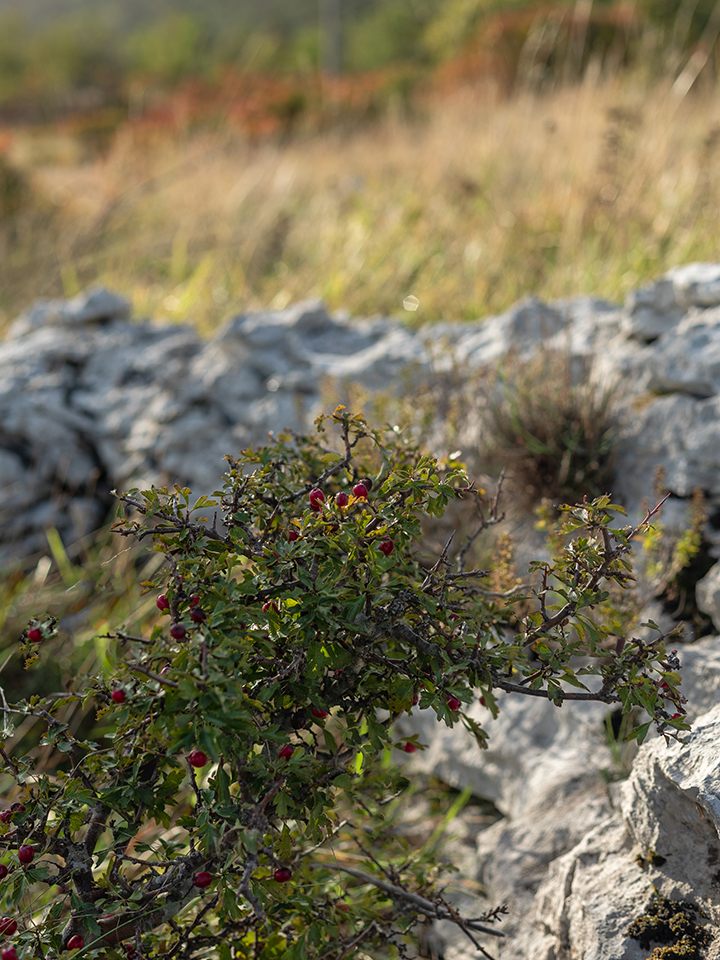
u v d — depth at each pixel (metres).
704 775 1.64
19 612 3.51
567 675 1.57
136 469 4.10
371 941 1.86
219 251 6.59
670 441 2.88
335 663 1.52
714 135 4.67
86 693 1.54
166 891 1.51
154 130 9.38
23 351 4.64
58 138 11.21
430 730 2.89
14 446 4.43
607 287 4.38
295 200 7.68
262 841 1.54
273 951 1.65
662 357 3.02
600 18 7.64
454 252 5.46
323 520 1.58
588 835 2.04
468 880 2.42
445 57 10.52
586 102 6.20
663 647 1.53
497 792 2.63
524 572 2.76
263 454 1.78
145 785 1.56
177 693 1.35
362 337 4.19
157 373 4.32
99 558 3.76
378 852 2.43
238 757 1.44
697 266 3.24
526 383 3.12
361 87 11.48
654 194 4.96
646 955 1.69
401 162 7.48
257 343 4.11
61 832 1.59
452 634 1.58
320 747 2.39
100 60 29.88
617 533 1.54
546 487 2.95
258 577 1.56
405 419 2.95
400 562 1.78
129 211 7.66
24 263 6.91
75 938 1.53
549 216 5.33
